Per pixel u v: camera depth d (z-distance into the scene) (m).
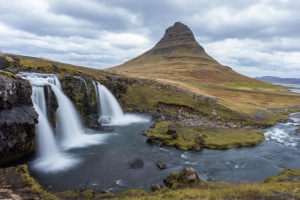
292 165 36.09
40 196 18.89
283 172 29.53
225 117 68.88
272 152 41.84
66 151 38.25
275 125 67.44
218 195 18.08
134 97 79.88
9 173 22.59
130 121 62.44
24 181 21.20
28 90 33.50
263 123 65.88
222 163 35.81
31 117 32.56
